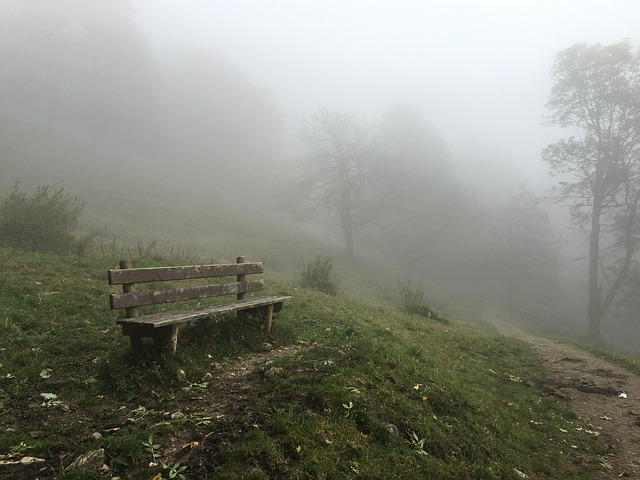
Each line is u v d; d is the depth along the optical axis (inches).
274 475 127.0
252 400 169.3
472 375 326.3
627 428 266.5
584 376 388.5
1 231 456.1
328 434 150.6
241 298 278.8
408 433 171.6
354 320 400.5
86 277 362.6
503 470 175.8
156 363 193.0
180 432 146.4
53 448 134.3
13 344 210.8
